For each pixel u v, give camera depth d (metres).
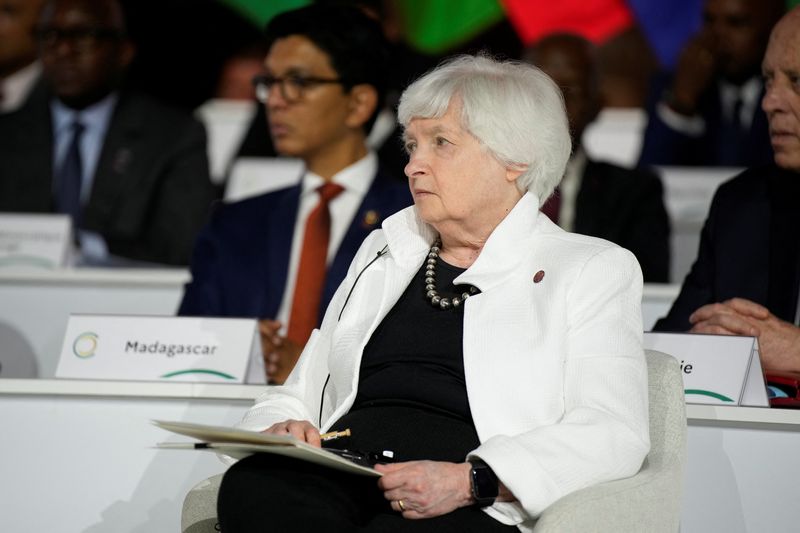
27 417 8.09
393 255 6.86
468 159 6.50
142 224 15.12
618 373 6.11
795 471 7.47
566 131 6.71
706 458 7.54
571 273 6.36
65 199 15.27
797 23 9.46
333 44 11.91
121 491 8.03
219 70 15.49
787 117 9.53
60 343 12.57
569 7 15.12
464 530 5.77
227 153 15.28
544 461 5.77
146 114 15.41
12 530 8.05
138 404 8.09
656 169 14.73
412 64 15.33
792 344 8.45
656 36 14.86
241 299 11.68
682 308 9.84
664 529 6.12
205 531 6.69
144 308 12.61
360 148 12.15
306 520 5.54
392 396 6.45
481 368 6.24
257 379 8.63
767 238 9.68
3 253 13.66
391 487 5.65
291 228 11.88
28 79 15.47
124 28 15.47
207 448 5.79
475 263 6.54
